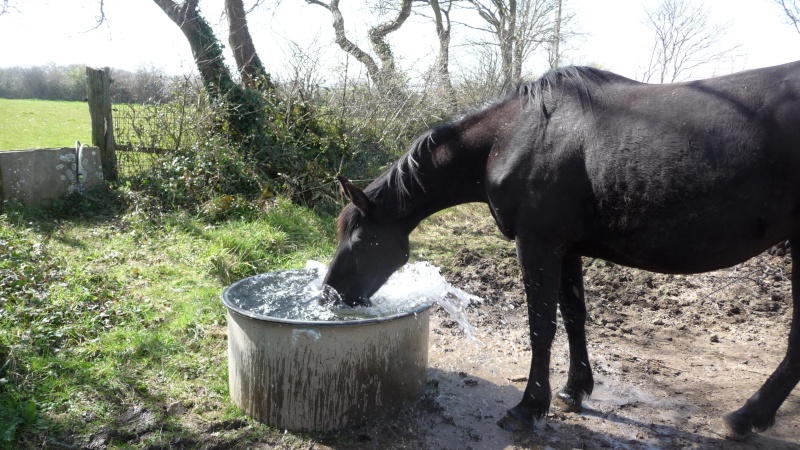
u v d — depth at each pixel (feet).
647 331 13.57
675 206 7.62
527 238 8.76
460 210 25.48
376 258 9.92
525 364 11.87
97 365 10.39
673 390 10.71
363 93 29.22
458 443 8.82
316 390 8.71
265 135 23.85
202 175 21.04
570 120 8.39
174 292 14.08
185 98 22.50
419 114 31.40
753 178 7.23
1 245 14.40
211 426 8.94
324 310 9.94
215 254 16.06
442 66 36.01
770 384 8.54
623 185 7.90
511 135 8.91
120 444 8.43
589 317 14.32
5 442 8.08
